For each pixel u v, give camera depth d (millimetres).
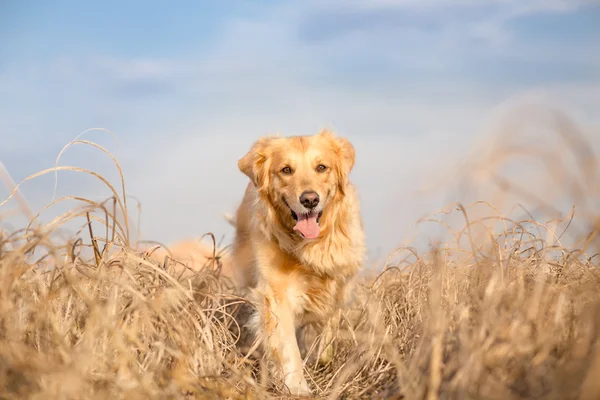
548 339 2680
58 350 2953
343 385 3787
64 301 3559
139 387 2865
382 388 3510
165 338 3492
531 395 2484
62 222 3512
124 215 4152
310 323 5133
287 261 4828
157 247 4492
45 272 3717
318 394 3977
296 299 4906
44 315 3145
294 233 4863
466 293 3361
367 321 4418
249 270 5184
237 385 3598
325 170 4969
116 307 3395
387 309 4383
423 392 2768
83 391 2697
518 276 3225
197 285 4809
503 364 2617
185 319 3561
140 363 3309
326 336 4711
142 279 4000
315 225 4746
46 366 2652
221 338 4059
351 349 4469
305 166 4891
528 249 3783
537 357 2605
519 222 3695
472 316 3084
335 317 4832
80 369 2695
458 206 3139
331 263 4832
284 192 4867
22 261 3389
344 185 5059
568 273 3537
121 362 2959
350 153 5160
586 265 3609
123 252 3945
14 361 2701
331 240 4867
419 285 4125
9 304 3051
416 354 2922
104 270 3645
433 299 2953
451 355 2932
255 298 4777
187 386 3041
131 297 3621
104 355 3000
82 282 3732
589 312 2809
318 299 4941
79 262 3834
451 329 3111
